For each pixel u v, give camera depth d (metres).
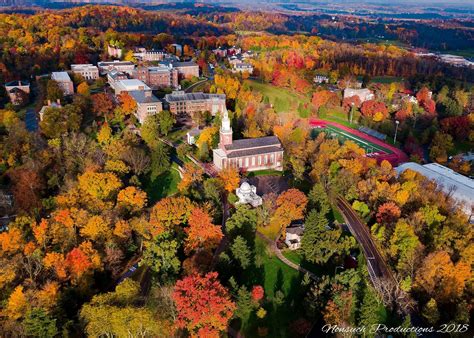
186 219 179.00
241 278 157.75
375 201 196.88
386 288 148.38
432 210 175.00
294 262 168.38
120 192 194.50
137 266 167.12
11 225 173.75
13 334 123.94
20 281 149.75
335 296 136.00
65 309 140.00
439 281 148.75
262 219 187.88
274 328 139.00
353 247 171.25
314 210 166.12
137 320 122.25
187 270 151.25
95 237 169.75
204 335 121.50
